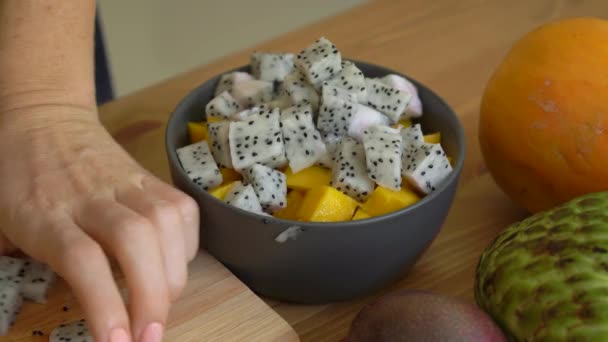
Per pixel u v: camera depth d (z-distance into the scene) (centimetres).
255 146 57
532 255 49
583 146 55
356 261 54
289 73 63
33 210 53
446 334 46
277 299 57
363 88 60
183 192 54
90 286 49
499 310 49
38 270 55
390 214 53
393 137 57
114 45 123
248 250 54
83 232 51
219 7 127
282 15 133
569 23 59
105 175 54
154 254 50
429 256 60
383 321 47
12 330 53
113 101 72
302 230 52
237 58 77
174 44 128
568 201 54
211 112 61
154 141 68
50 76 59
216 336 53
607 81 55
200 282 55
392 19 82
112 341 48
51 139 57
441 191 54
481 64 76
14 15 59
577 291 47
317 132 58
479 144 65
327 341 55
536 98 56
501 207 63
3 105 58
